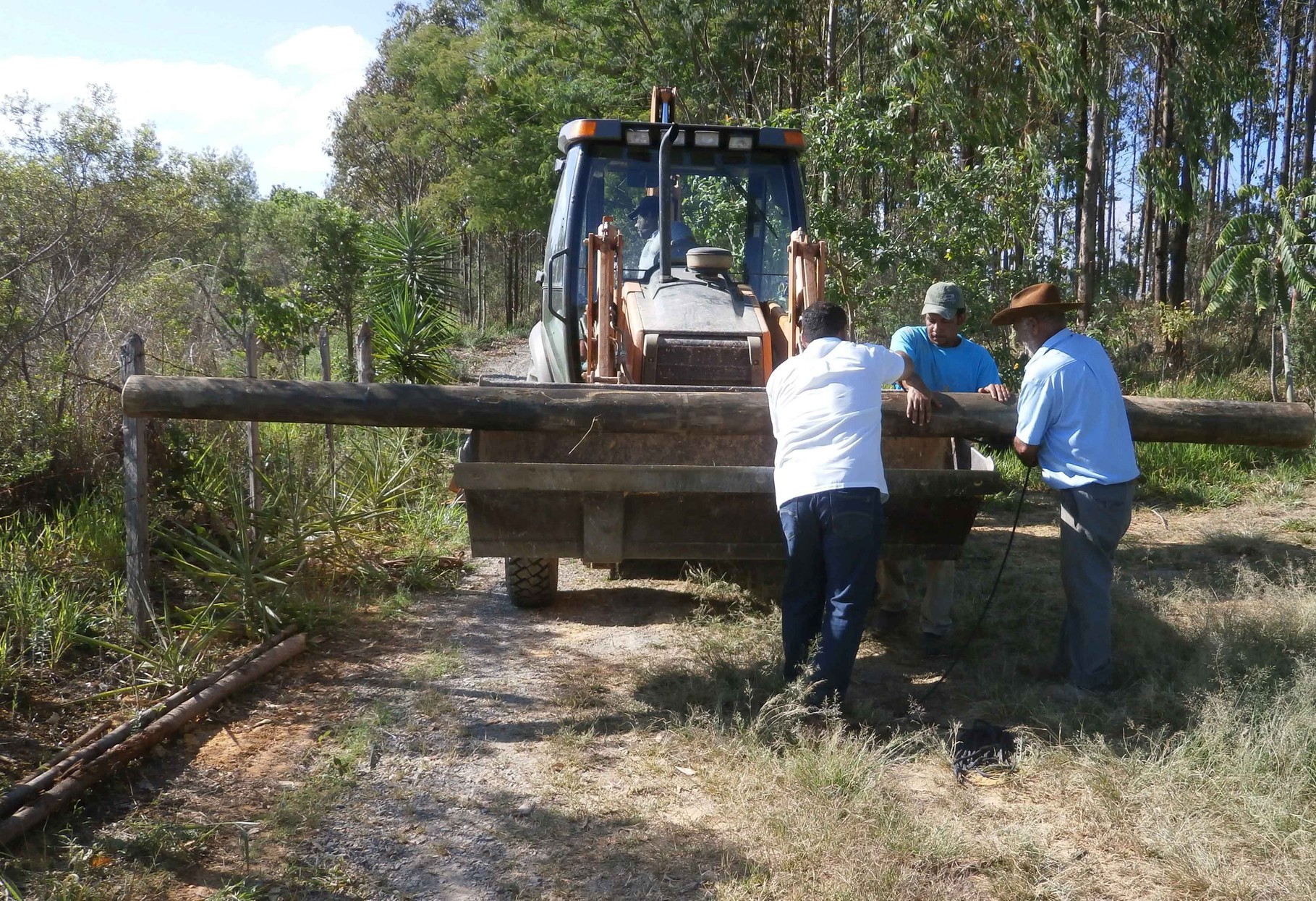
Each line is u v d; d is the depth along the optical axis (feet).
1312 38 65.98
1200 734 12.01
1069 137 54.29
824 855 10.15
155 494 18.97
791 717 12.75
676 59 66.64
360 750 12.51
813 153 36.24
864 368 13.44
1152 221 82.38
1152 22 48.47
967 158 48.06
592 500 15.06
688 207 20.97
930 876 9.83
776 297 21.04
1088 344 14.12
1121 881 9.74
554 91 78.13
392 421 14.51
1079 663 14.15
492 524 15.25
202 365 27.66
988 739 12.84
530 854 10.35
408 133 96.53
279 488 19.29
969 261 35.37
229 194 50.55
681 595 19.08
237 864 10.11
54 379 21.68
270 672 15.06
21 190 25.61
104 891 9.51
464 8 114.93
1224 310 46.44
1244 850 10.11
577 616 17.90
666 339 17.21
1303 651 14.69
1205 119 48.03
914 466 16.52
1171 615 17.15
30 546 17.01
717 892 9.63
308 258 53.52
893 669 15.49
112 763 11.69
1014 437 15.08
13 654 14.29
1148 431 15.31
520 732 13.16
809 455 13.07
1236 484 28.94
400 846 10.51
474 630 17.17
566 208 20.89
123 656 14.88
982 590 19.10
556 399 14.65
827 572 13.19
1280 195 43.04
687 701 13.89
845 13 64.44
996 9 44.27
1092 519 13.82
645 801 11.36
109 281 26.89
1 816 10.41
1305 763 11.27
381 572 19.34
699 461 16.21
